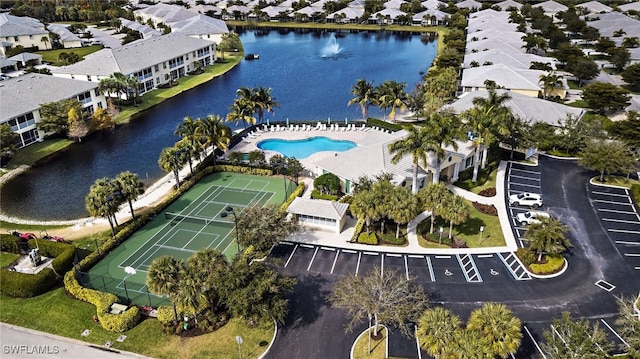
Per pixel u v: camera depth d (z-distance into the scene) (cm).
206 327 4025
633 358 3406
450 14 19875
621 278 4647
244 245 4797
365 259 5009
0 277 4509
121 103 10500
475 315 3450
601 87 8869
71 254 4872
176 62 12562
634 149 7112
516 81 9894
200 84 12250
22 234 5381
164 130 9131
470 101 8438
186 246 5316
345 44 17062
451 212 4978
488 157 7225
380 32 19100
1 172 7312
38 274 4566
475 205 6019
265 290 3738
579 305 4291
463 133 5681
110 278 4781
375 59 14638
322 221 5562
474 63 11412
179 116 9912
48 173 7350
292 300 4403
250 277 3853
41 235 5556
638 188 6178
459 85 10700
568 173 6875
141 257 5134
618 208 5919
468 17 19550
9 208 6303
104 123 9012
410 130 5703
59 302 4397
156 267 3719
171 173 7256
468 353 3119
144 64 11331
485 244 5238
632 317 3625
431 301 4353
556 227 4750
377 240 5278
